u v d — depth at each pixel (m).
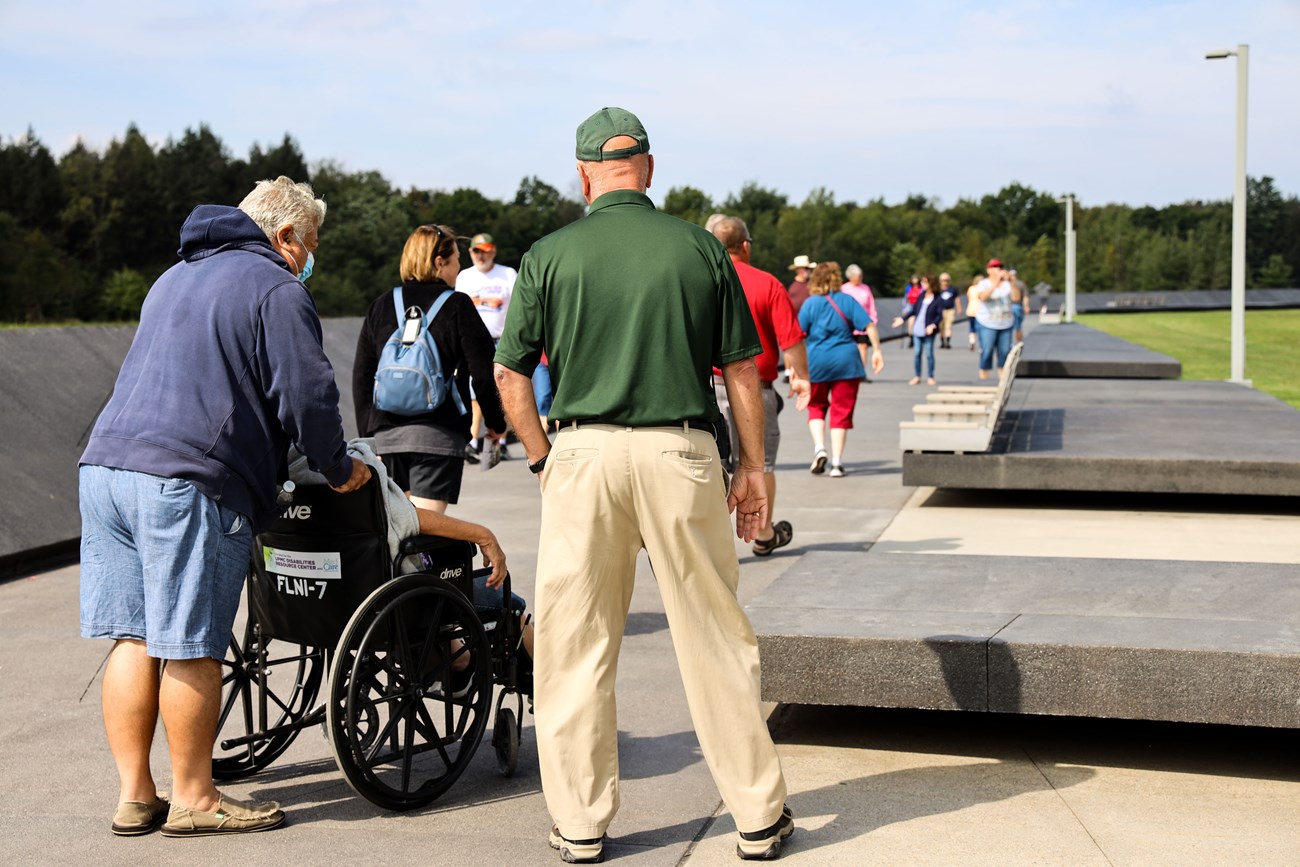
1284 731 4.50
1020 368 20.55
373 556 3.79
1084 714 4.00
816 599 4.80
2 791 4.09
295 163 95.62
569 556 3.44
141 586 3.65
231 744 4.06
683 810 3.86
